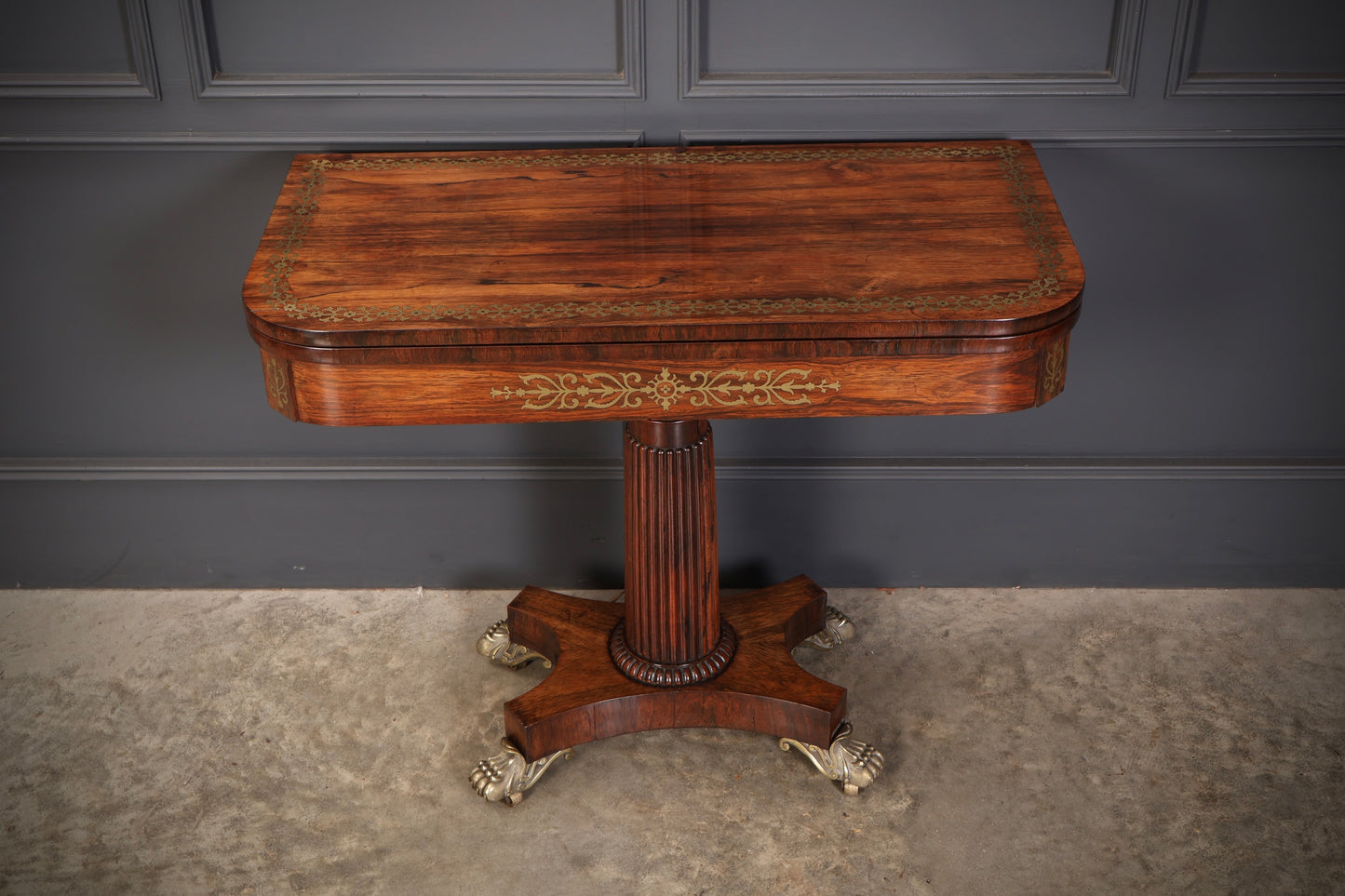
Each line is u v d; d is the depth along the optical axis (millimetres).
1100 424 2658
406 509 2746
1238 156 2371
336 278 1859
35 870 2104
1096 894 2051
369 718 2461
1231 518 2729
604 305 1783
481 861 2139
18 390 2619
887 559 2805
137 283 2516
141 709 2477
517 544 2797
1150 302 2525
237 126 2354
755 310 1767
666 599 2293
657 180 2158
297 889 2076
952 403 1830
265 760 2352
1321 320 2523
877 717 2449
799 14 2268
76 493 2719
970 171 2166
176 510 2746
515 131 2359
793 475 2678
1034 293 1801
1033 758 2340
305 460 2691
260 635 2691
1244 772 2289
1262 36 2277
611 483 2709
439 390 1809
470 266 1890
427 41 2293
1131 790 2256
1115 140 2344
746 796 2271
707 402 1832
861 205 2059
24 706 2479
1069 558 2795
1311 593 2793
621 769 2334
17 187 2406
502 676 2578
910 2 2256
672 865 2125
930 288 1818
